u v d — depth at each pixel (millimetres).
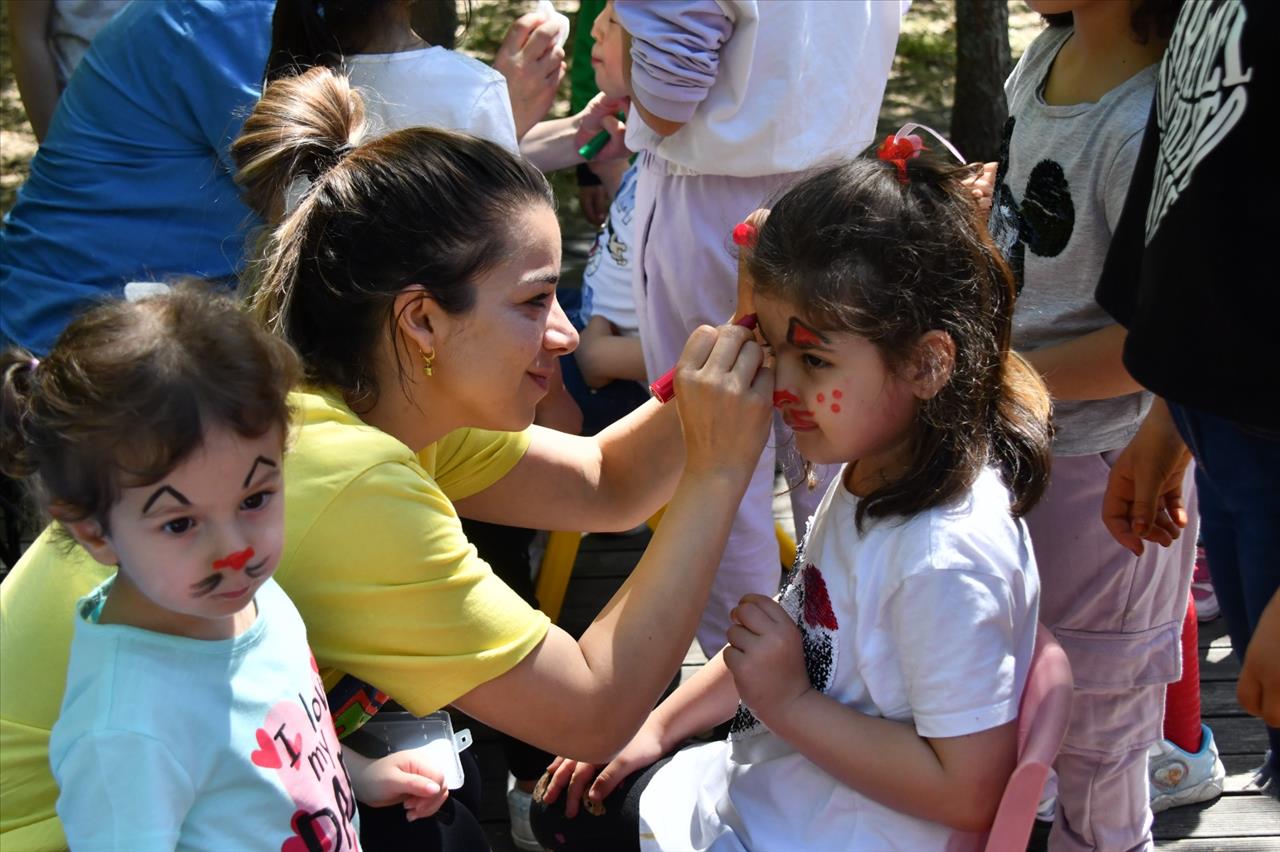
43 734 1416
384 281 1468
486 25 7570
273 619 1346
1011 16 7797
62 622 1420
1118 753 2086
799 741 1455
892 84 6906
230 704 1265
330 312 1516
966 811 1389
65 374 1158
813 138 2379
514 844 2488
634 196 2986
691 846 1606
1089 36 1947
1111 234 1920
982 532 1397
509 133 2375
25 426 1207
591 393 3025
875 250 1398
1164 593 2039
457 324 1489
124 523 1180
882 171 1460
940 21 7844
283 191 1662
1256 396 1400
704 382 1493
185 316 1190
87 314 1219
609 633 1515
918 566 1386
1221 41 1405
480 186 1481
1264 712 1513
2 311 2488
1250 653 1494
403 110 2285
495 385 1533
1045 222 2002
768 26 2287
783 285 1429
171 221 2430
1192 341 1437
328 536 1439
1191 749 2477
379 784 1559
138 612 1268
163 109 2393
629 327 3002
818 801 1512
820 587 1519
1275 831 2430
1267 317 1374
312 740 1349
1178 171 1465
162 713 1223
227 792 1262
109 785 1198
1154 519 1884
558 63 3021
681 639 1521
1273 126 1333
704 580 1524
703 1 2219
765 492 2609
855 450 1475
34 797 1433
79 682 1239
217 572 1201
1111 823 2129
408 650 1477
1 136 6469
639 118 2520
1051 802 2402
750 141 2340
